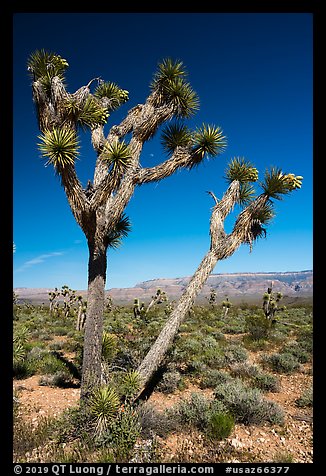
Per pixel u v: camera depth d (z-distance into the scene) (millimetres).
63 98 6020
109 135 7219
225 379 7852
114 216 6219
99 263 6207
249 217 6875
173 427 5324
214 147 6574
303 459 4484
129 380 5621
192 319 22672
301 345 12336
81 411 5078
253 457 4508
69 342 13117
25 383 8031
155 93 6973
